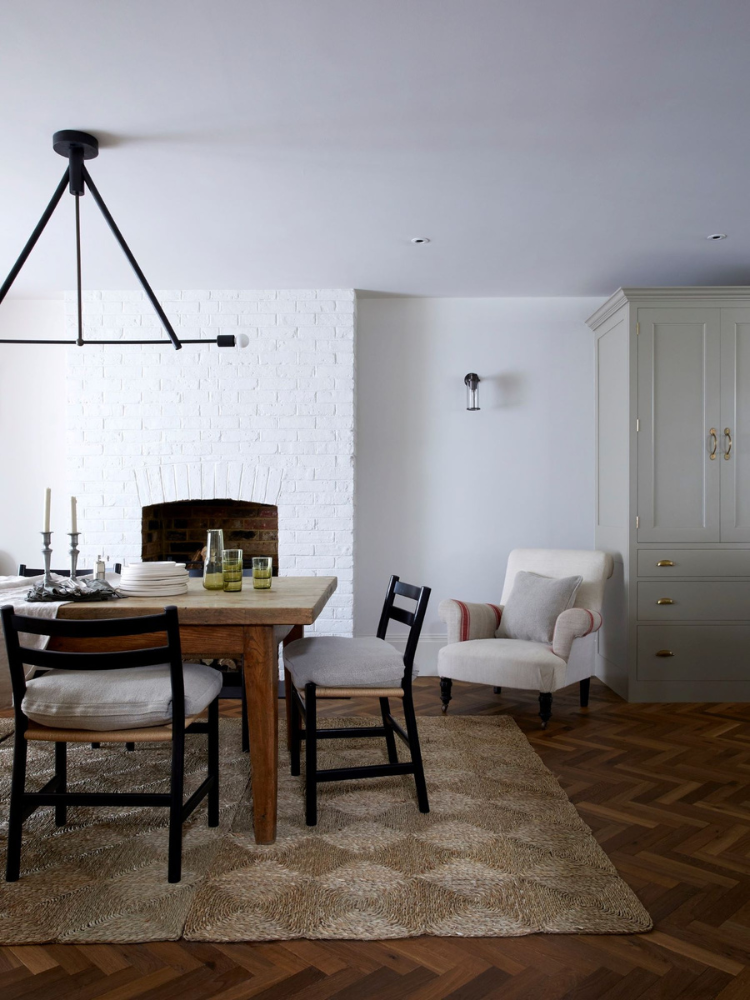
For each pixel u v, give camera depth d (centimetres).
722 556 423
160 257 403
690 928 189
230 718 385
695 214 346
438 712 397
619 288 430
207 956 178
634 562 424
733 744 343
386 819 254
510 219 351
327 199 324
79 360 465
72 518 279
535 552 450
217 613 231
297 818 255
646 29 204
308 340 464
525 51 214
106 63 218
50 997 163
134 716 212
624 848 235
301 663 260
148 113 247
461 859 224
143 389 465
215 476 465
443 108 246
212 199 322
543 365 495
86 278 440
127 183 304
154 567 261
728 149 279
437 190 315
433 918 192
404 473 493
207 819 254
